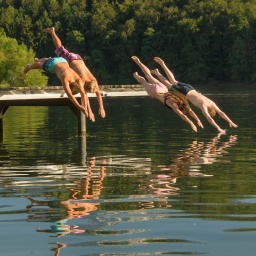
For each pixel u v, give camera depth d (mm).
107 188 13414
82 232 10195
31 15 145000
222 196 12469
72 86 17984
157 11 138250
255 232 10055
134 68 134500
